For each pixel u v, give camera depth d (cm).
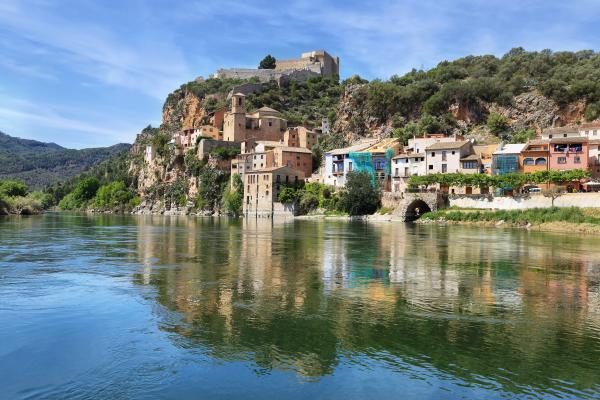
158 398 1814
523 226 10794
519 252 6066
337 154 17788
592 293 3588
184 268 4659
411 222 13225
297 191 18188
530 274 4406
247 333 2533
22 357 2200
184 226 12306
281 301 3244
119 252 5991
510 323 2761
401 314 2930
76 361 2153
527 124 18488
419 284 3878
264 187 18925
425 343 2405
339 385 1925
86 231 9925
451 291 3619
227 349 2297
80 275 4234
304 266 4812
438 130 18950
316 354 2245
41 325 2669
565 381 1977
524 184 12606
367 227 11494
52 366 2100
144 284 3816
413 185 14238
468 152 15038
